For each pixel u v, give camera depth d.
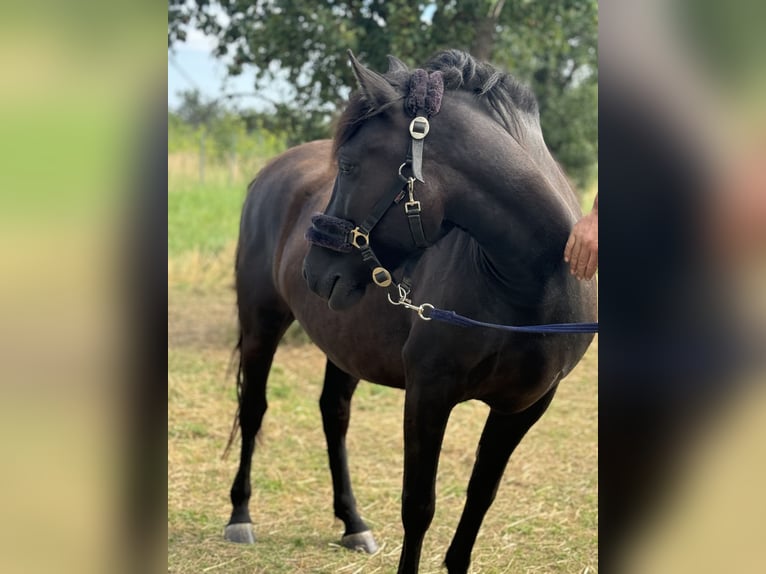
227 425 4.59
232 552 3.14
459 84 2.15
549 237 2.10
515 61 6.70
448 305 2.24
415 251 2.14
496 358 2.21
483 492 2.53
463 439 4.45
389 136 2.05
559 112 8.77
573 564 3.02
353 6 6.04
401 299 2.20
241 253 3.49
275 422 4.64
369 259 2.11
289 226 3.19
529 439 4.45
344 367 2.90
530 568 2.99
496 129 2.12
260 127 6.82
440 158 2.05
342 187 2.12
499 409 2.40
